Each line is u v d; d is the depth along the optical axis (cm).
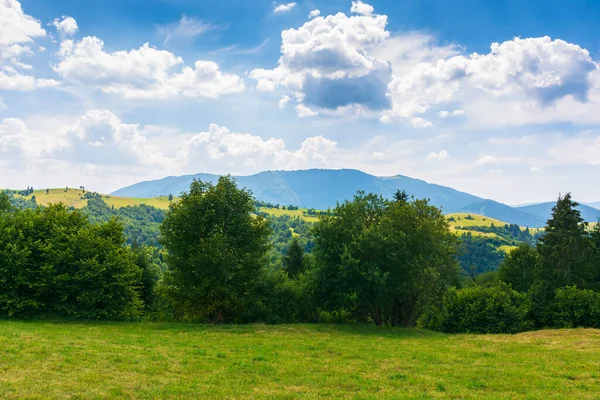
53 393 1336
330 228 3872
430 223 3938
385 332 3459
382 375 1855
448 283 4641
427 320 5234
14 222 3475
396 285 3756
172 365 1850
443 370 1983
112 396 1355
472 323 4466
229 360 2027
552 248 5534
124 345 2283
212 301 3544
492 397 1516
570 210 5594
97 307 3462
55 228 3466
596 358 2336
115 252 3553
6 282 3183
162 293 3612
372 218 4372
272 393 1489
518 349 2661
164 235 3594
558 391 1631
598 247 5878
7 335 2314
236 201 3706
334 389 1600
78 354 1922
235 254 3622
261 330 3294
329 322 4178
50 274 3250
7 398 1262
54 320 3212
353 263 3616
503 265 6869
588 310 4294
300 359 2148
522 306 4519
